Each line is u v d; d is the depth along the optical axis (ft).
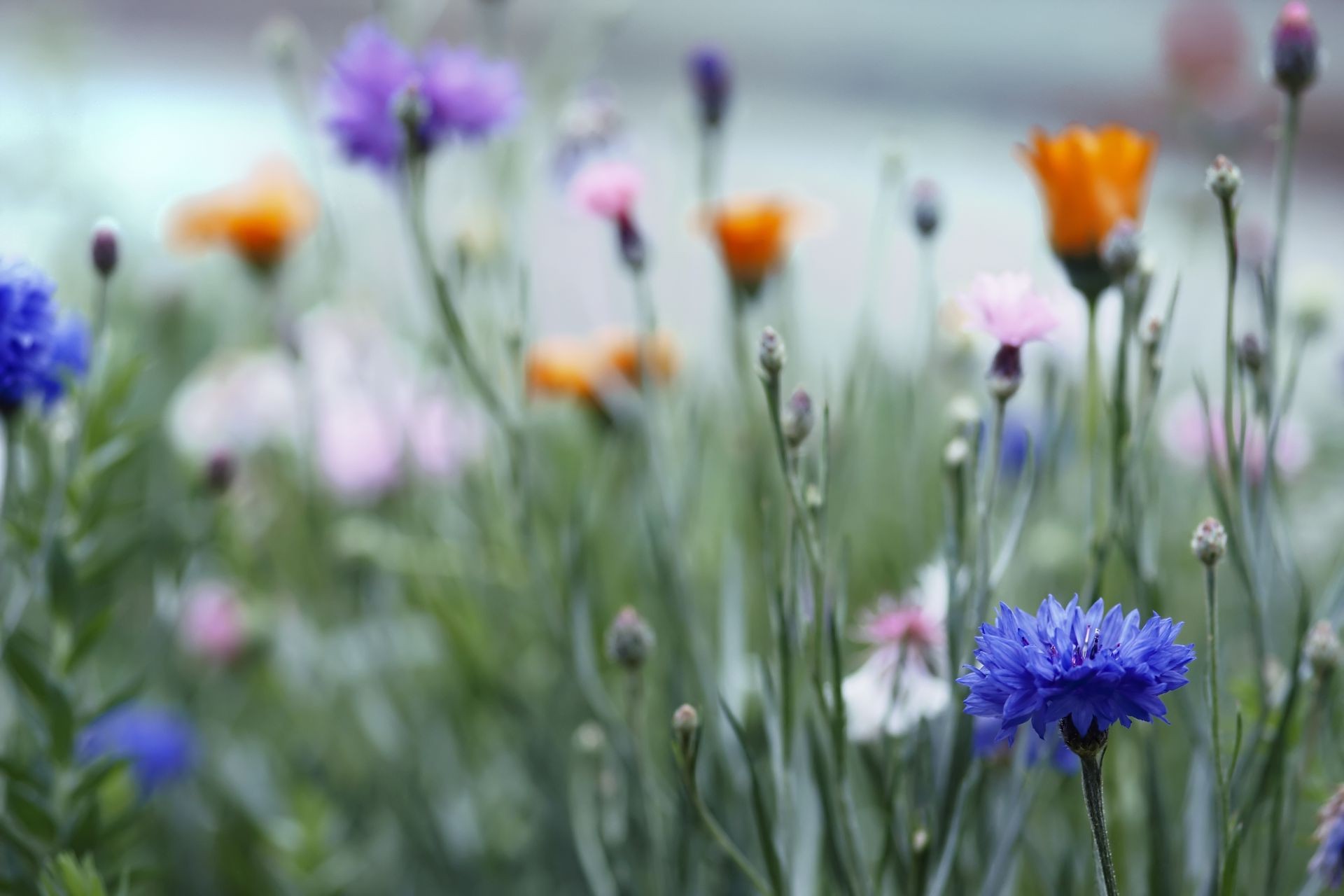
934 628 3.29
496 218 4.04
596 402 3.88
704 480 3.95
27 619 3.70
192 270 5.23
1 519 3.28
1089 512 3.20
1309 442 4.07
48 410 3.37
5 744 3.49
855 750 3.42
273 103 10.22
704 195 3.80
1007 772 3.25
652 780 3.32
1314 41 3.22
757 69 12.23
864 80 11.75
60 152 5.75
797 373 3.90
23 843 3.26
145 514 4.03
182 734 3.77
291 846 3.74
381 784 3.88
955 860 3.14
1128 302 3.16
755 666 3.59
